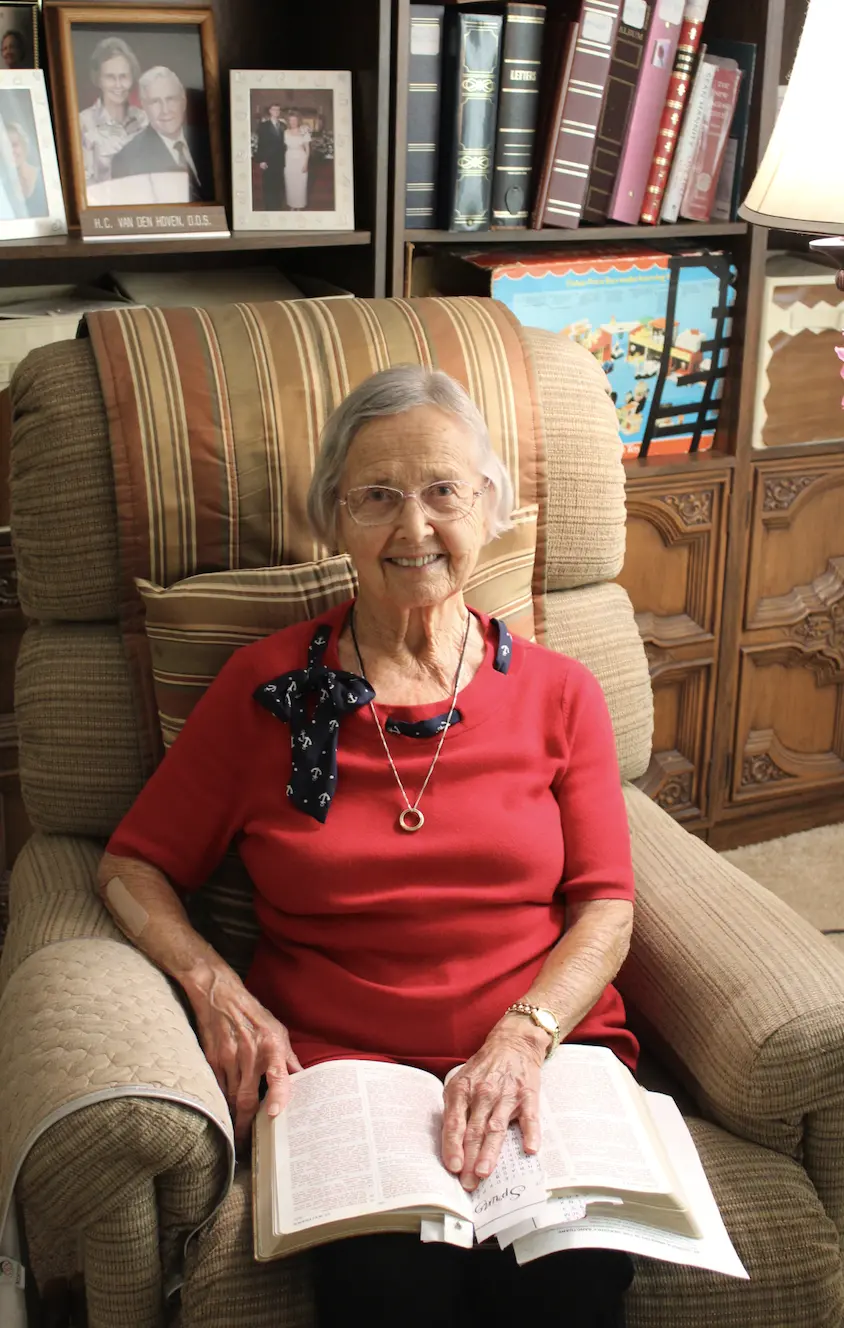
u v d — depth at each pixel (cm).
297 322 171
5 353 203
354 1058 142
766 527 251
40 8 203
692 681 256
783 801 275
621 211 225
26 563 165
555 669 160
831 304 238
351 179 213
